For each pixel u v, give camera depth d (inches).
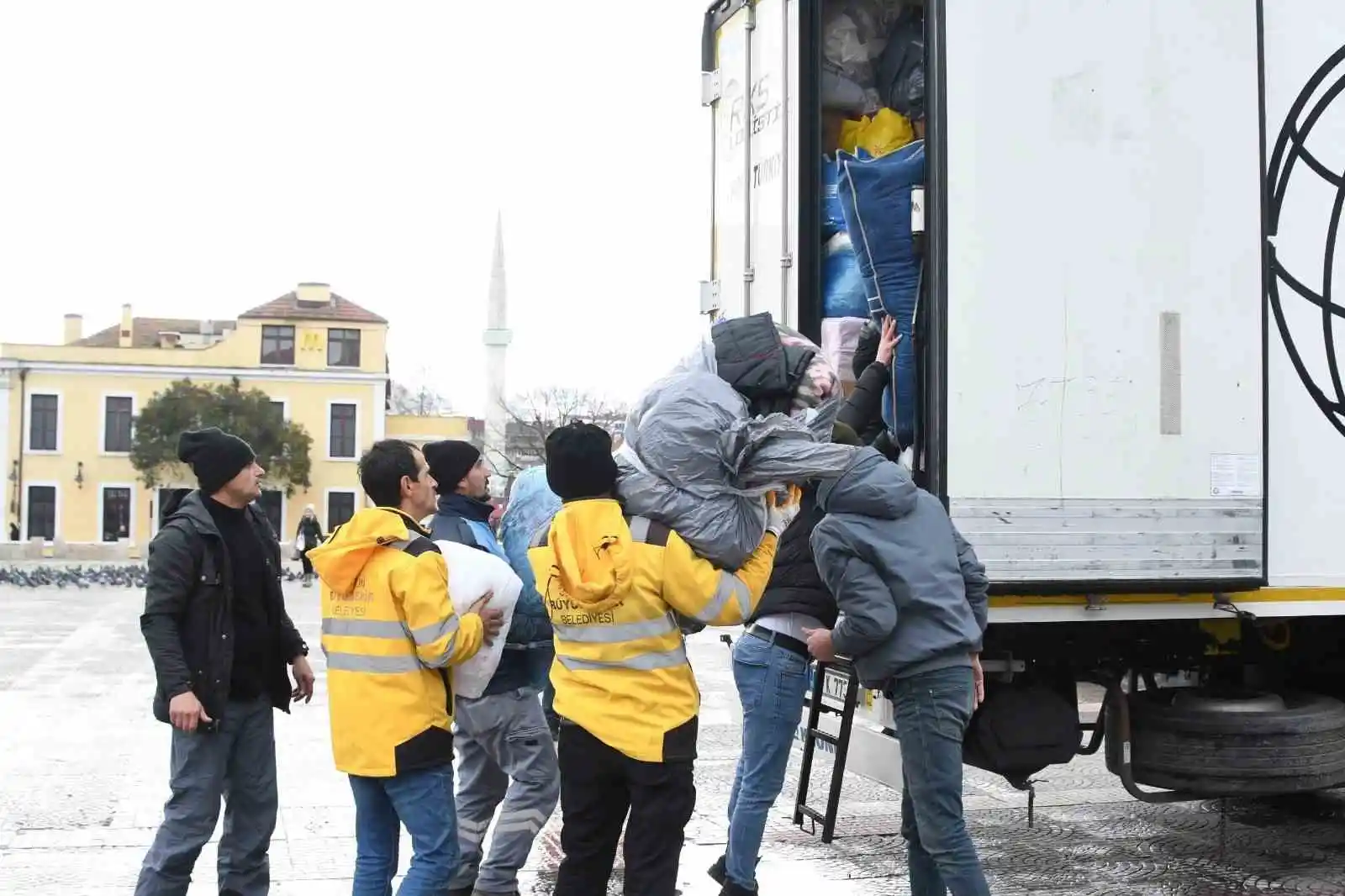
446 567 185.5
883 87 269.3
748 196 279.9
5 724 417.4
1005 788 331.3
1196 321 220.8
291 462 2416.3
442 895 188.4
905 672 193.6
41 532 2461.9
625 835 172.4
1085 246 216.4
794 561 217.0
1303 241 234.7
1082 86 217.3
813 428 184.7
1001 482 211.2
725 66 291.1
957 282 211.2
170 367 2493.8
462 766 226.1
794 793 319.3
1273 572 230.1
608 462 169.2
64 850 261.4
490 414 2753.4
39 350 2454.5
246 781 201.2
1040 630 243.0
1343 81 238.2
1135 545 215.9
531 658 218.8
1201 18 223.0
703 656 641.0
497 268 2903.5
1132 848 273.0
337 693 185.2
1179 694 249.4
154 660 189.0
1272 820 296.2
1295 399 232.8
